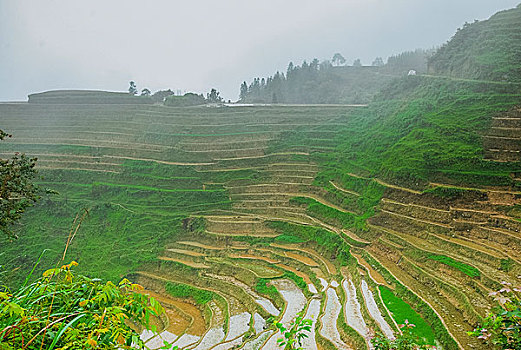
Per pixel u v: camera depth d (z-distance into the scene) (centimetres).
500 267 2250
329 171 4616
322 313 2430
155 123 6462
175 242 4094
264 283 3127
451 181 3073
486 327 530
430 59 5906
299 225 3862
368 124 5309
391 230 3130
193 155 5528
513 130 3309
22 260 3731
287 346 564
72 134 6272
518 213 2572
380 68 11112
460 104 4059
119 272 3688
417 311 2181
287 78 10669
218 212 4419
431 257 2562
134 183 5112
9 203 1527
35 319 342
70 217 4472
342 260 3148
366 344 1920
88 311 363
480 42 5150
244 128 6141
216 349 2306
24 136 6259
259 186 4691
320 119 6131
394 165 3703
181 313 3062
